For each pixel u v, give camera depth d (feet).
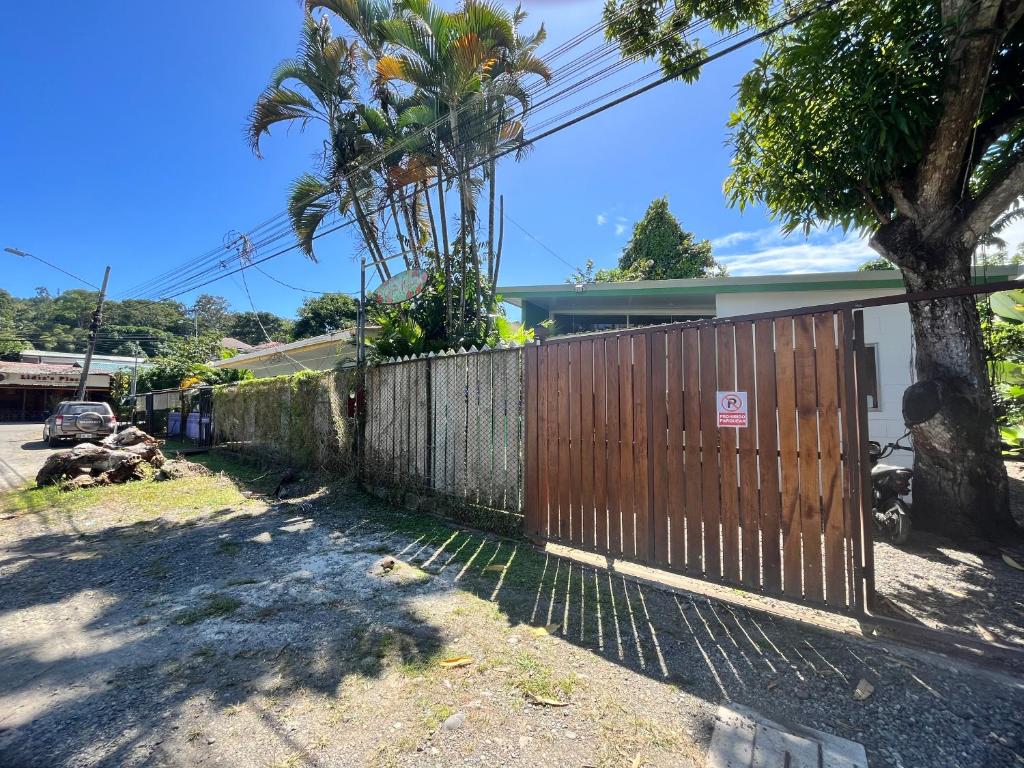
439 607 11.28
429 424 20.25
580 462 14.15
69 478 27.78
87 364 68.33
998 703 7.47
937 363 15.16
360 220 30.19
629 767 6.32
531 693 7.95
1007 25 11.96
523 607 11.21
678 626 10.19
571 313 40.40
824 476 9.92
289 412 31.24
